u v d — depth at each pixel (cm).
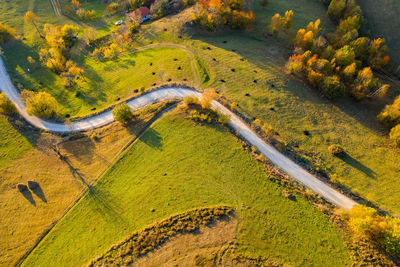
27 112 7400
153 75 8838
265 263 4619
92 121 7650
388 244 4466
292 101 7644
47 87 8938
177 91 8112
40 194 6062
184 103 7562
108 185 6109
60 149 6938
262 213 5312
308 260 4697
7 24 12044
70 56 10412
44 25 11281
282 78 8375
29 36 11275
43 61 9719
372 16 11069
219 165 6178
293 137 6769
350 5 10819
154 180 6025
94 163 6562
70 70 8881
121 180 6166
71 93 8706
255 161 6238
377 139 6762
